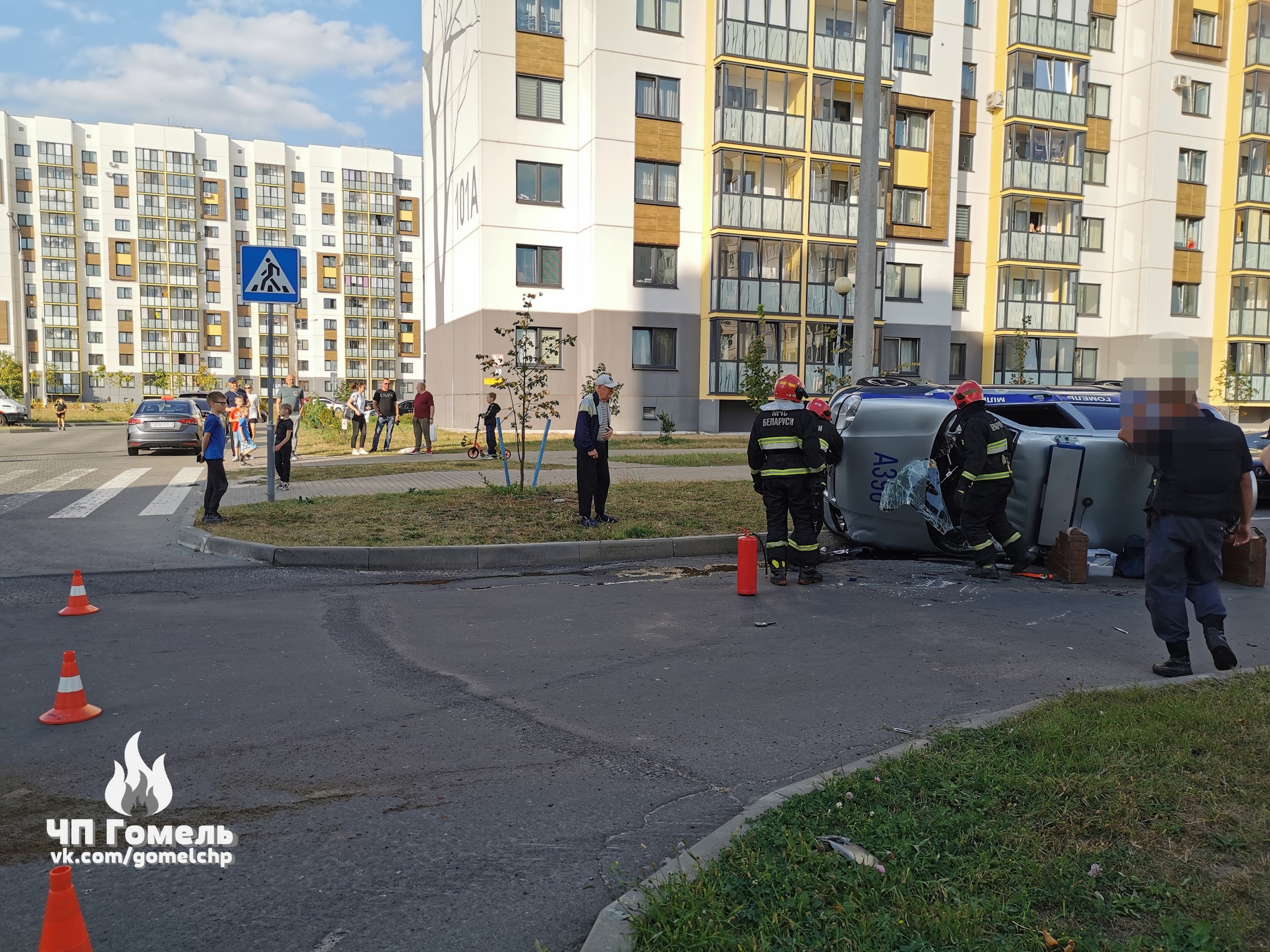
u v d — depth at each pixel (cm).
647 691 504
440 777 388
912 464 889
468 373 3228
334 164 10812
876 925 254
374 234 10994
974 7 3506
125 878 306
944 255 3375
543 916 282
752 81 3067
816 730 443
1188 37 3644
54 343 9425
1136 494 834
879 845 303
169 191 9806
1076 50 3519
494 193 3023
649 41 3027
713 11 3067
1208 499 502
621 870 310
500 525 1031
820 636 623
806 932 254
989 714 438
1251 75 3700
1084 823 313
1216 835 304
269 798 367
